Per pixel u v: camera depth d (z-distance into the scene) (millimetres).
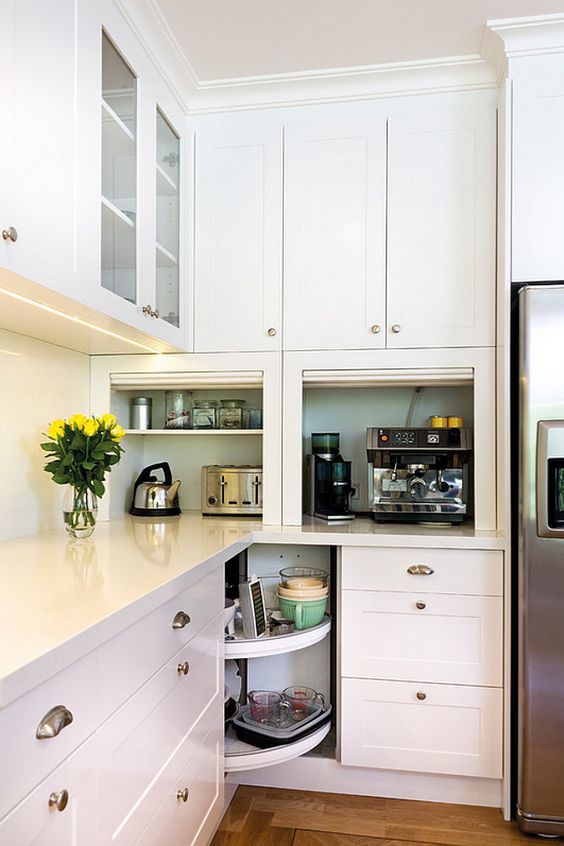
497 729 2090
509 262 2117
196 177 2463
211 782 1752
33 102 1370
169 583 1363
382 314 2332
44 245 1413
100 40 1698
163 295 2246
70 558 1653
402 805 2127
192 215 2461
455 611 2121
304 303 2381
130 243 1955
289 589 2234
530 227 2111
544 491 1950
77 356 2416
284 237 2398
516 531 2084
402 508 2426
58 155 1479
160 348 2359
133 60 1926
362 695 2160
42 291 1460
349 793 2201
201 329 2443
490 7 1956
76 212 1561
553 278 2090
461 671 2115
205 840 1690
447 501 2406
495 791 2121
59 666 917
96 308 1665
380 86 2326
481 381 2268
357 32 2076
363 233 2352
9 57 1276
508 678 2072
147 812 1284
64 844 961
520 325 2023
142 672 1270
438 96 2314
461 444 2371
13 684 807
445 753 2115
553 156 2109
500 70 2209
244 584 2133
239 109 2426
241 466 2701
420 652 2139
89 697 1047
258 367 2400
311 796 2180
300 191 2393
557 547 1959
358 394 2754
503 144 2176
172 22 2016
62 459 1949
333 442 2586
